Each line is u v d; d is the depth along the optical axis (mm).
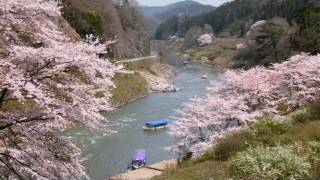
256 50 87812
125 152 37000
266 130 17312
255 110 25438
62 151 11602
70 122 11164
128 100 64062
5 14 10867
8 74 9469
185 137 24859
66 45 10656
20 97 9102
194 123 24359
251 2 197125
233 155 16016
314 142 13875
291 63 29375
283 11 134000
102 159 34812
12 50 9828
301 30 75250
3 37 11500
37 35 11422
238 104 24438
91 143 38531
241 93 26859
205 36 171625
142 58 106875
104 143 39125
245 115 23156
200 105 25719
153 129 45562
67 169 11758
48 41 11273
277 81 27391
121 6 133500
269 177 11250
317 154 13055
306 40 65562
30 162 11219
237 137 17375
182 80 91500
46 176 11320
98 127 11773
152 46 177500
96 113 11406
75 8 84188
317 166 12234
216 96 26781
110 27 100000
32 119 10609
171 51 191000
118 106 59562
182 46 193500
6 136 11258
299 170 11406
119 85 65062
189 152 23422
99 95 12602
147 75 87000
